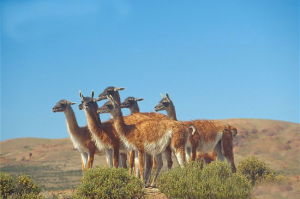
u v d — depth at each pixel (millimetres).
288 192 38875
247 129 116688
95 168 38438
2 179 37719
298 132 107625
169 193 35750
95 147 44125
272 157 88812
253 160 51781
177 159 40469
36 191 39094
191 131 43156
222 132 46344
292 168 75688
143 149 40062
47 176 133000
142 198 36500
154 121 40750
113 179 36406
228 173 37031
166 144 40531
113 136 42156
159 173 44031
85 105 41969
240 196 34531
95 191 35750
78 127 44188
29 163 189500
